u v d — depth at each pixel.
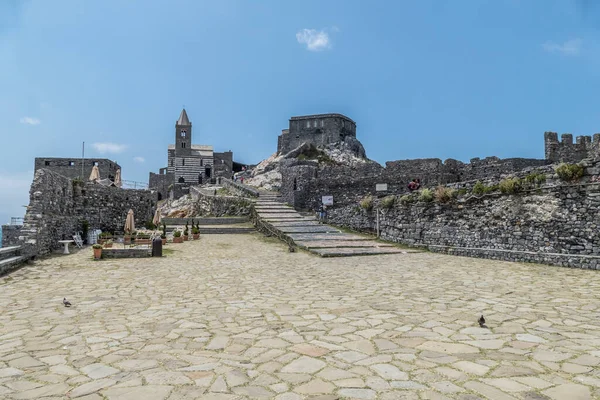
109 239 26.83
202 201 54.38
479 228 19.30
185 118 93.19
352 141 90.88
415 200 23.59
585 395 4.48
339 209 32.12
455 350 6.12
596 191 14.55
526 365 5.41
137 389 4.89
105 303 10.36
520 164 34.50
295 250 23.30
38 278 14.45
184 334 7.36
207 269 16.75
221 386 4.95
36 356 6.23
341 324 7.83
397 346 6.39
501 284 11.86
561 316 8.02
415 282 12.71
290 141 96.31
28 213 19.94
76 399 4.64
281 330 7.50
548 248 15.95
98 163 71.81
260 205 40.69
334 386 4.89
